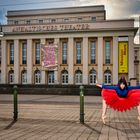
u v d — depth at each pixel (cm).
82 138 830
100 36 6512
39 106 2070
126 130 991
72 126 1074
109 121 1247
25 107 1975
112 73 6481
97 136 866
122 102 1143
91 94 4241
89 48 6619
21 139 799
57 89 4544
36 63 6862
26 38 6838
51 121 1215
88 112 1667
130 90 1142
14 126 1054
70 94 4472
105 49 6562
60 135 874
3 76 6975
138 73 9638
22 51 6925
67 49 6681
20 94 4562
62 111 1695
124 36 6462
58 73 6669
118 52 6450
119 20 6450
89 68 6600
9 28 6912
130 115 1516
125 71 6412
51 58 6612
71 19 7812
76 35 6606
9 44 7006
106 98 1155
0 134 877
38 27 6769
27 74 6850
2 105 2148
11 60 6994
